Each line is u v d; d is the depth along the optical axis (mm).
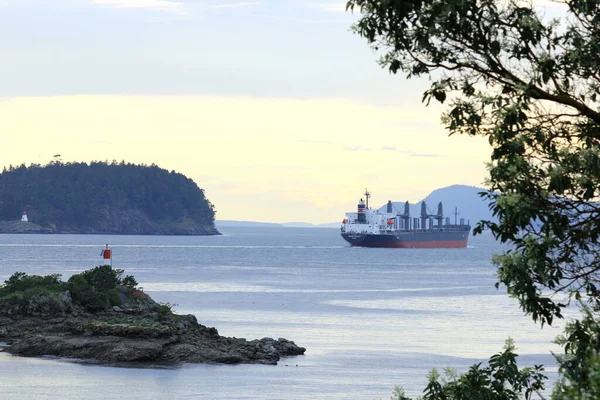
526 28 32250
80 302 147125
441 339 159875
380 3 33312
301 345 147875
